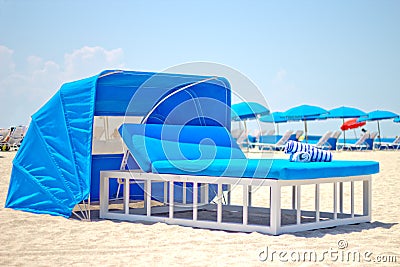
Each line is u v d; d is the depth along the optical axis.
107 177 5.99
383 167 13.64
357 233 5.15
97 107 6.59
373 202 7.60
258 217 6.18
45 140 6.40
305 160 5.79
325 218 6.05
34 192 6.44
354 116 24.62
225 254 4.20
